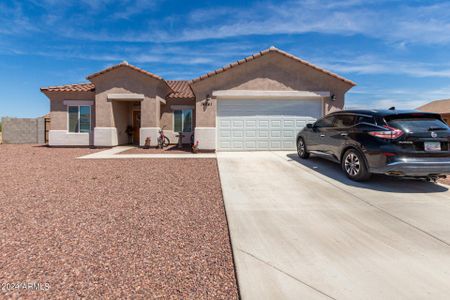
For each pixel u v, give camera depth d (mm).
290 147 12133
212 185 6285
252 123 12062
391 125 5812
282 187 6121
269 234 3695
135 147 15172
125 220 4086
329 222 4141
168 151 12883
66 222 3953
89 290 2414
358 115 6770
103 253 3076
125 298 2324
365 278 2684
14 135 18891
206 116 11906
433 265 2930
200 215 4383
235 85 11867
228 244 3408
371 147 5996
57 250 3115
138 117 18000
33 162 9438
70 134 15617
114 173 7508
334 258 3070
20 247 3166
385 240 3527
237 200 5184
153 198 5223
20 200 4949
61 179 6719
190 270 2799
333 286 2551
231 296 2412
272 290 2482
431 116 5961
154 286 2510
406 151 5523
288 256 3104
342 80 11805
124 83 14758
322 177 7059
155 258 3012
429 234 3711
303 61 11734
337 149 7348
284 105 12070
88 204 4789
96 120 14852
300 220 4215
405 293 2453
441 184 6402
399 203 5031
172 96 16781
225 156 10547
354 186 6203
